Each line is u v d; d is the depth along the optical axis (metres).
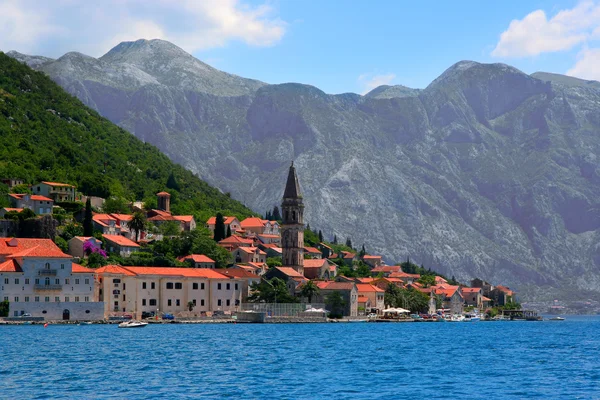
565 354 174.50
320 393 111.56
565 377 130.75
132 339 195.25
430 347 189.75
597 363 153.25
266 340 199.50
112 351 163.88
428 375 131.62
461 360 157.00
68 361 145.25
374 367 142.00
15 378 123.19
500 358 162.50
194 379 123.69
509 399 108.75
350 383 121.19
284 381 122.38
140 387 115.44
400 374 132.38
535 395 112.00
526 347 196.75
